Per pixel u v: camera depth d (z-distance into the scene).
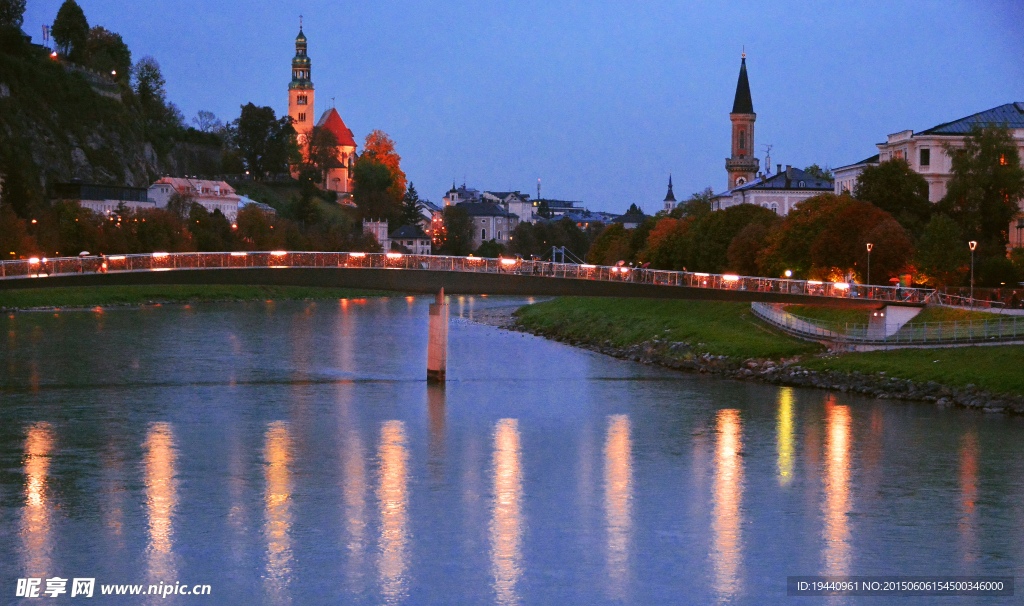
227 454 76.94
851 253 136.38
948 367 101.81
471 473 72.94
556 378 115.12
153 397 98.19
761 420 90.31
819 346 118.38
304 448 79.31
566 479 71.56
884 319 120.75
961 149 163.38
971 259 127.44
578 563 56.50
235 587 53.06
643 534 60.88
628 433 85.50
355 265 113.94
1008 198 155.62
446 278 112.56
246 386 105.94
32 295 198.50
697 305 153.12
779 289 119.69
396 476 72.06
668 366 125.25
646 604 51.75
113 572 54.59
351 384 108.94
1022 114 175.75
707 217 185.75
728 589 53.47
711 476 72.44
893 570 55.94
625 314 161.00
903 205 152.75
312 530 60.94
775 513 64.56
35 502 64.88
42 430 83.06
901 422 88.75
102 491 67.25
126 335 149.62
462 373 118.56
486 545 58.94
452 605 51.41
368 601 51.69
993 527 62.16
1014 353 99.88
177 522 61.81
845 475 72.56
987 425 87.38
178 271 106.94
